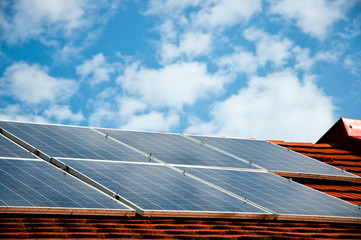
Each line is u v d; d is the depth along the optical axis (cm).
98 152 2592
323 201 2569
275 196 2480
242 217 2173
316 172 3030
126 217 2059
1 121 2795
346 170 3531
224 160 2911
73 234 1842
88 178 2206
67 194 1989
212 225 2152
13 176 2023
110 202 2019
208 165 2758
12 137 2586
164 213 2036
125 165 2473
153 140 3070
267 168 2928
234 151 3180
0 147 2334
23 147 2514
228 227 2170
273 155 3269
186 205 2138
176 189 2286
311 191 2691
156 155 2753
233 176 2648
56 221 1891
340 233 2350
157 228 2039
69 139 2727
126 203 2066
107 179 2239
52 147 2528
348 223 2416
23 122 2866
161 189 2250
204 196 2269
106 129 3106
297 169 3025
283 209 2330
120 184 2216
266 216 2219
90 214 1912
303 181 3053
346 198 2862
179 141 3169
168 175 2452
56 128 2900
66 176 2173
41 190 1964
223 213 2136
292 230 2261
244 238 2098
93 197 2023
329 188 3019
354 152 4084
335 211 2458
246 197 2377
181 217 2083
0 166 2097
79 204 1931
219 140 3422
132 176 2339
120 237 1914
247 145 3425
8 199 1822
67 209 1869
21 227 1805
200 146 3136
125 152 2691
